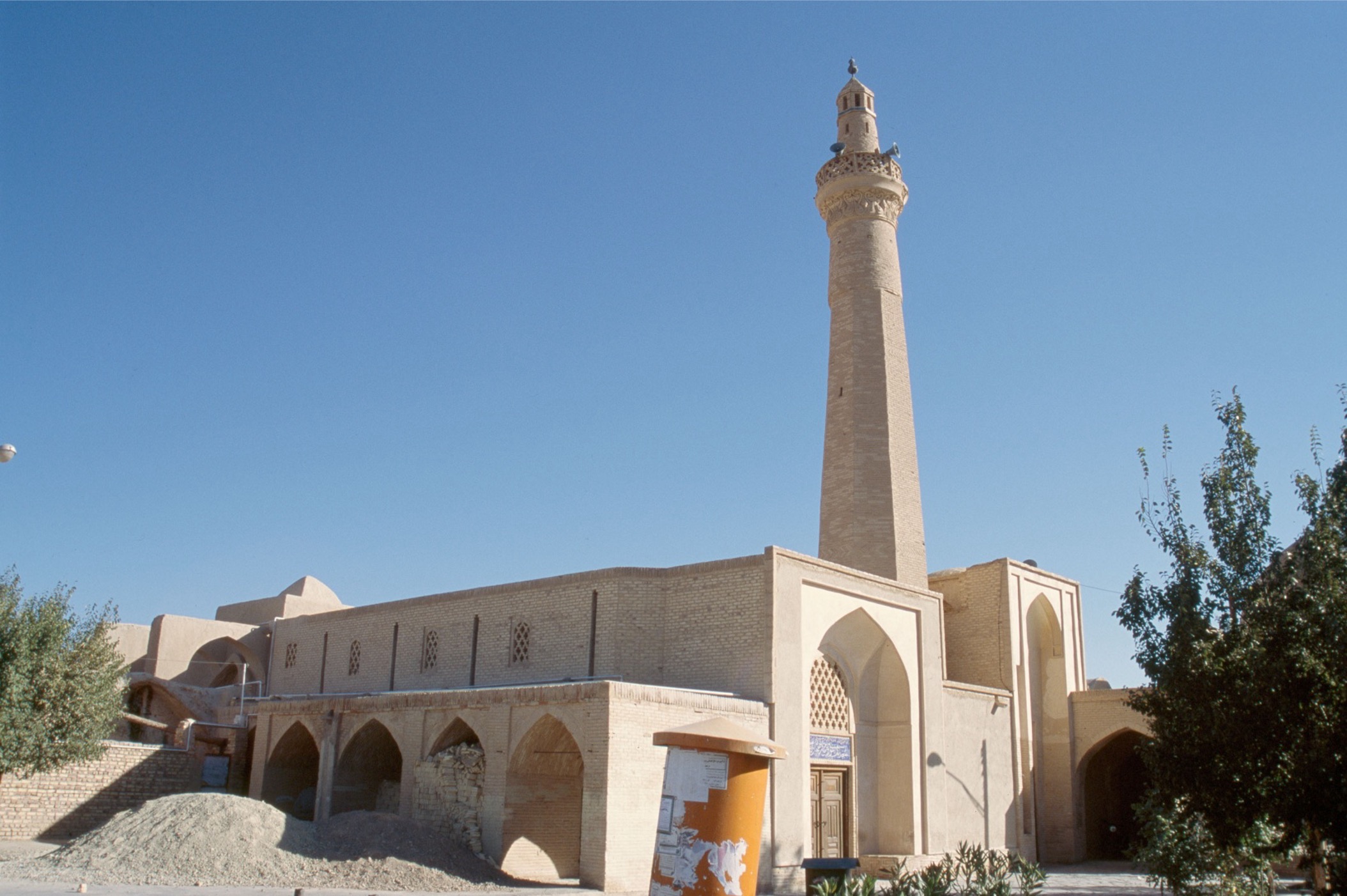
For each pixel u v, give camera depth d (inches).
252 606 1595.7
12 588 917.2
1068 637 1437.0
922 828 1076.5
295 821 838.5
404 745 943.0
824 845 1005.8
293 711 1096.8
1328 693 497.7
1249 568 549.0
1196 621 550.0
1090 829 1398.9
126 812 842.8
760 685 904.9
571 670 1009.5
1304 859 566.3
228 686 1391.5
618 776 772.0
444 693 921.5
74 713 904.9
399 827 825.5
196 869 732.7
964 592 1389.0
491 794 845.2
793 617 940.6
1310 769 493.7
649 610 987.9
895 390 1316.4
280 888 700.7
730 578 951.6
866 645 1095.0
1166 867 629.0
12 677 868.6
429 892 721.6
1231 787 528.4
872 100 1469.0
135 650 1448.1
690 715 834.2
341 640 1334.9
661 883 466.9
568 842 876.6
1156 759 564.7
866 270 1363.2
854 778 1056.2
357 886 728.3
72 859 755.4
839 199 1407.5
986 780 1228.5
